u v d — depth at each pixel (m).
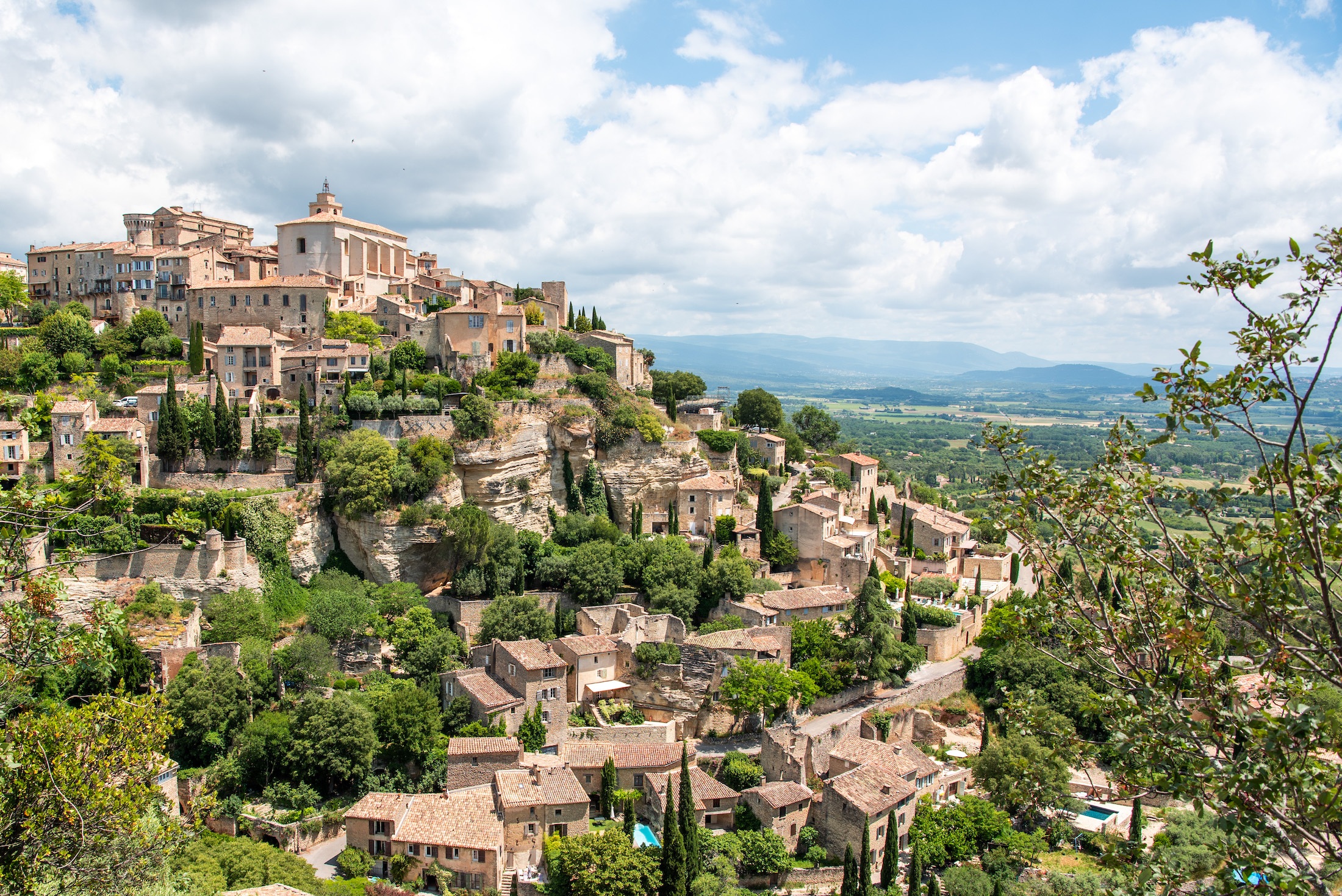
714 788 102.75
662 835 96.50
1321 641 30.53
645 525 164.50
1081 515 37.72
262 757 97.62
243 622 114.88
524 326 172.25
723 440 182.12
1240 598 31.33
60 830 41.34
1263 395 31.28
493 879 86.69
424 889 86.56
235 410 138.25
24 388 150.50
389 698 104.31
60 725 42.69
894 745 113.81
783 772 107.12
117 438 128.25
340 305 178.88
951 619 147.12
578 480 163.75
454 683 113.06
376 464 134.12
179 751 97.38
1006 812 104.25
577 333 194.50
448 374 166.75
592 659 121.12
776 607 136.50
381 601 127.50
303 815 94.38
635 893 81.69
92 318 178.38
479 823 90.38
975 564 175.88
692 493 163.38
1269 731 29.16
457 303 189.00
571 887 83.81
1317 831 30.23
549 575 137.12
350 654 118.81
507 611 123.88
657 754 106.31
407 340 165.25
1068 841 103.94
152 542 121.38
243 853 81.75
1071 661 42.88
